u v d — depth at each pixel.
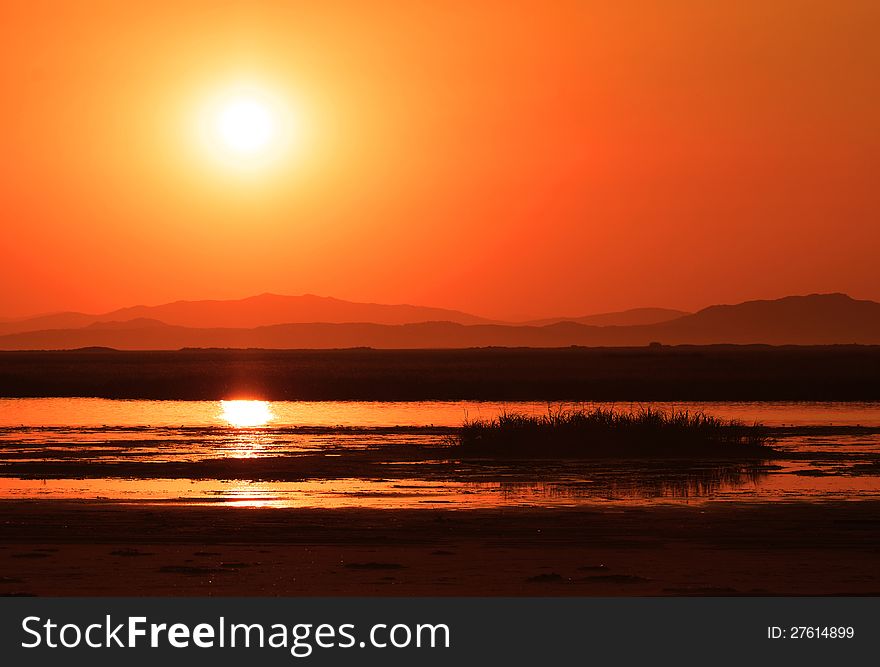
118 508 59.00
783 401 161.38
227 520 54.72
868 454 86.94
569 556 45.72
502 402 160.75
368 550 46.94
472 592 39.97
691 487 68.69
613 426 90.00
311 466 79.19
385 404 157.25
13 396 180.50
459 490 67.38
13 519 54.97
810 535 50.62
